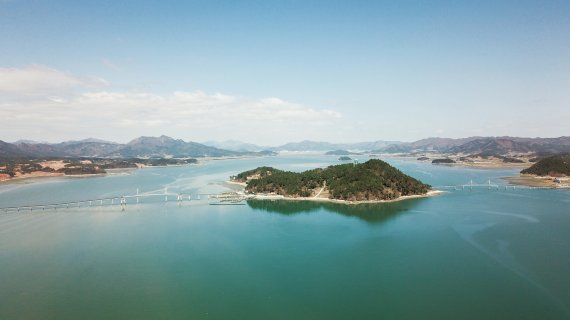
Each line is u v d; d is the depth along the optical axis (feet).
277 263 375.04
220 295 303.89
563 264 360.69
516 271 344.69
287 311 277.44
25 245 438.81
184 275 344.69
